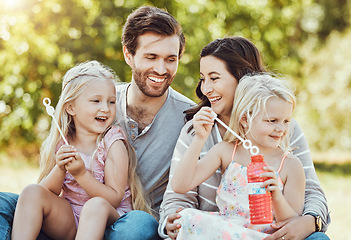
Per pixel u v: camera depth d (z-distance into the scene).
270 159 2.81
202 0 9.34
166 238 2.67
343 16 14.75
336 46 14.80
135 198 3.23
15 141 10.94
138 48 3.33
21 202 2.68
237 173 2.79
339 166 12.82
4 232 2.61
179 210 2.69
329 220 2.88
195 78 9.20
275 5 10.78
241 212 2.73
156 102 3.46
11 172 10.23
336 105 14.97
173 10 9.24
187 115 3.34
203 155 3.06
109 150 3.12
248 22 9.93
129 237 2.63
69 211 2.88
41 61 9.61
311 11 14.34
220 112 3.03
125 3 9.47
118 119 3.40
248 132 2.83
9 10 9.16
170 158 3.43
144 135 3.44
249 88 2.78
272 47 10.09
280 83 2.80
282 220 2.61
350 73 14.75
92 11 9.61
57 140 3.21
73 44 9.61
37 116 9.88
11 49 9.40
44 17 9.38
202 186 3.01
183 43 3.55
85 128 3.18
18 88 9.77
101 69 3.24
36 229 2.65
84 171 2.89
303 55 14.33
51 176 2.88
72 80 3.20
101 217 2.66
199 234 2.52
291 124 3.11
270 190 2.46
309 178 2.99
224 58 2.98
